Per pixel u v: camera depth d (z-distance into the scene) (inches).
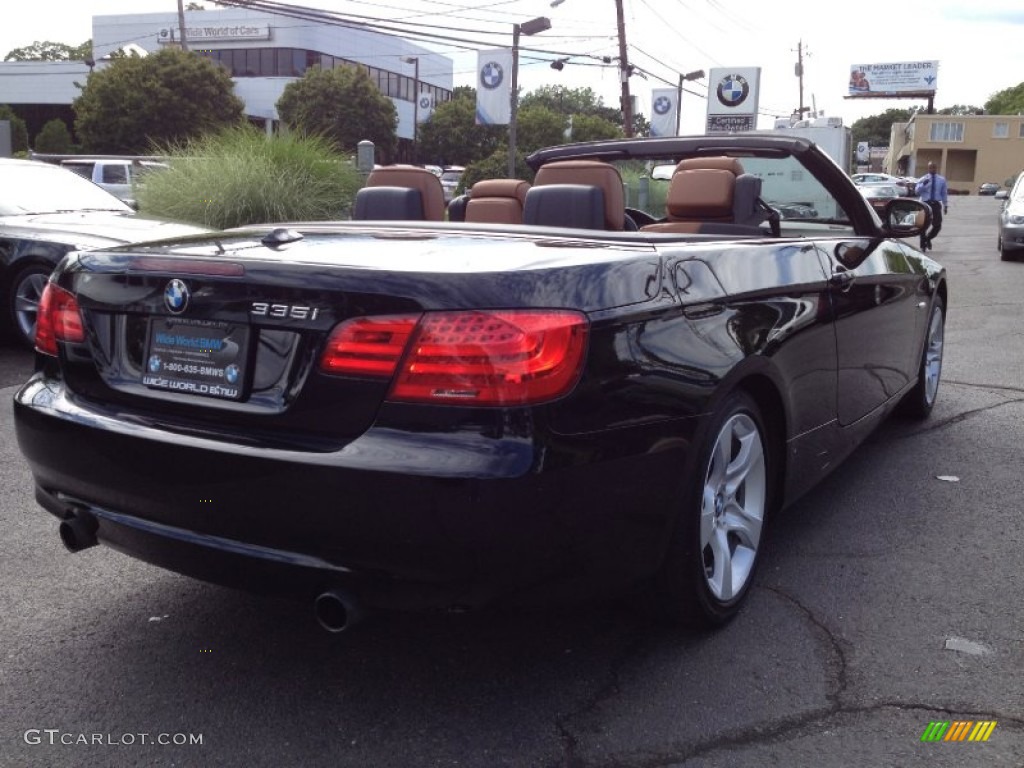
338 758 96.7
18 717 103.9
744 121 1216.2
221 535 98.7
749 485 125.7
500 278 92.5
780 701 105.5
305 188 492.7
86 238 297.7
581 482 93.5
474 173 1119.6
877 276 165.5
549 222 144.3
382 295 92.1
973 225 1138.0
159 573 141.7
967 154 3491.6
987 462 190.7
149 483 102.2
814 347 137.9
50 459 112.1
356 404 92.8
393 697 107.5
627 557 101.3
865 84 4463.6
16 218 314.0
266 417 97.5
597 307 96.4
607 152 183.6
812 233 180.1
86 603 131.6
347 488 90.6
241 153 494.6
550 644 118.6
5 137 708.7
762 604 129.0
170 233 311.4
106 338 111.4
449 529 88.6
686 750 97.0
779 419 131.3
